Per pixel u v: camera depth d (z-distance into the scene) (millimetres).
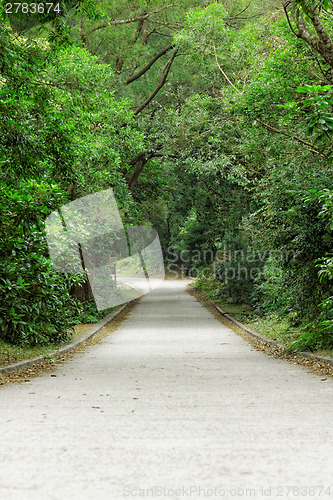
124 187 22484
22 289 11516
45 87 13070
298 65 12797
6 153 12875
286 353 12805
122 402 7328
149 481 4125
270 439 5324
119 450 4941
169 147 25875
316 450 4930
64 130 13727
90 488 3988
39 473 4320
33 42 12383
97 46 26281
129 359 12422
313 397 7641
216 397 7672
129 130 24438
